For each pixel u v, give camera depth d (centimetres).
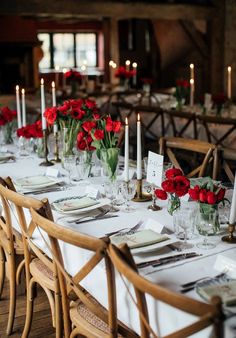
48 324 288
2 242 286
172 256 195
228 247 203
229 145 518
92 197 271
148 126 595
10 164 363
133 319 181
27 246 254
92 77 1402
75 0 871
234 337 146
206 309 128
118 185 273
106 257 170
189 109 640
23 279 320
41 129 369
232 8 952
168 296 135
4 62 1205
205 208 210
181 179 222
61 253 210
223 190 212
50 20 1332
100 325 202
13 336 279
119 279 185
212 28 986
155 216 243
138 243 201
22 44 1206
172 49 1222
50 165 357
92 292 201
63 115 329
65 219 242
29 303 263
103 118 286
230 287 167
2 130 439
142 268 186
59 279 217
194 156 524
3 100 811
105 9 901
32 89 912
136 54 1389
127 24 1374
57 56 1413
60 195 283
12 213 283
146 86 766
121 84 825
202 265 187
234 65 966
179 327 161
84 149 306
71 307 218
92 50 1450
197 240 210
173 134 566
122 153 465
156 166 251
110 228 229
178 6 957
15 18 1204
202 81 1059
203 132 550
